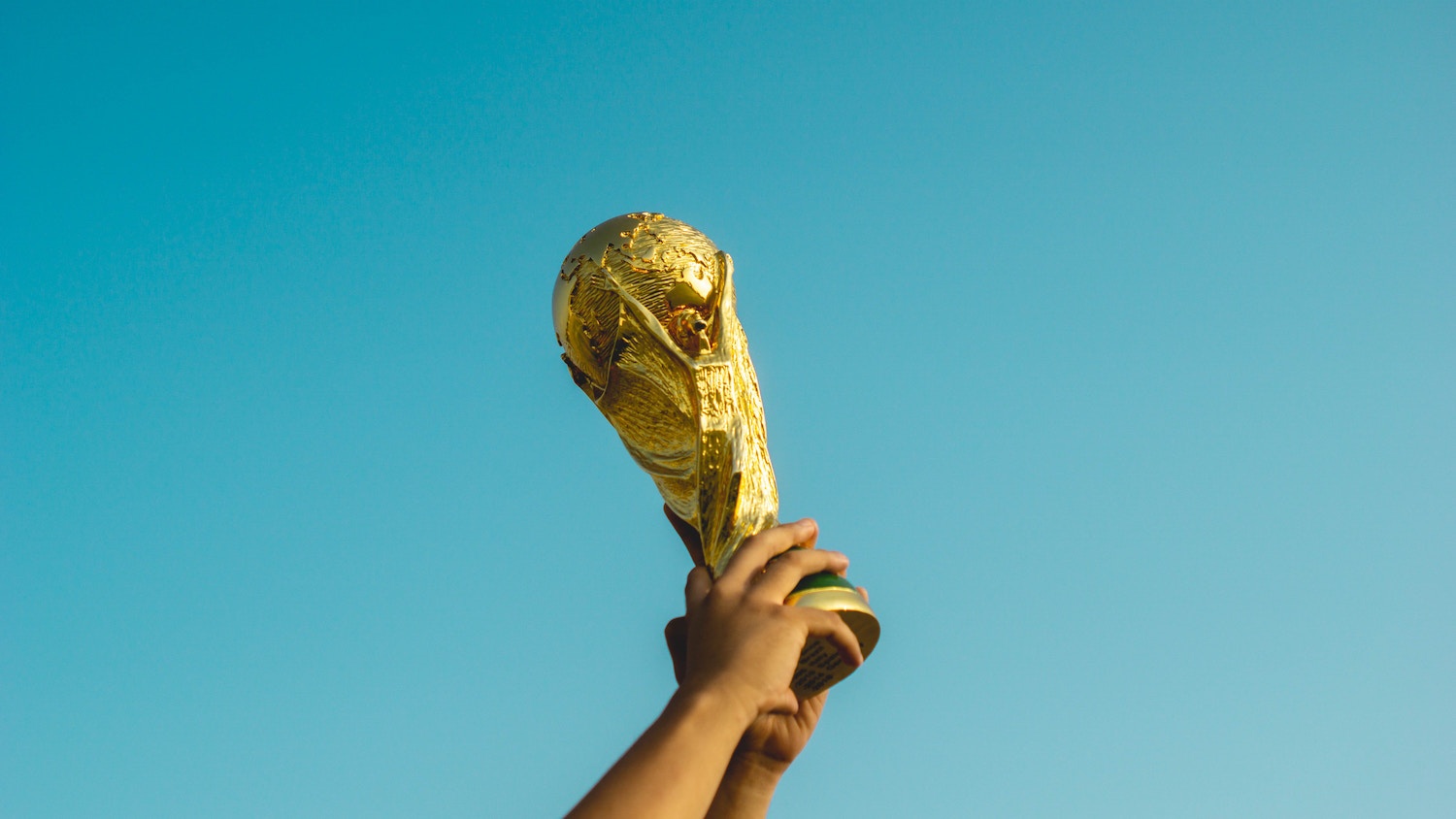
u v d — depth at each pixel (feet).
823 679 6.14
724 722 5.13
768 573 5.93
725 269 7.38
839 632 5.75
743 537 6.88
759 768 6.87
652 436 7.47
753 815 6.77
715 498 6.98
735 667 5.34
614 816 4.68
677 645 6.32
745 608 5.68
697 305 7.23
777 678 5.36
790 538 6.21
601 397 7.59
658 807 4.75
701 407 7.08
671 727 5.07
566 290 7.48
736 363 7.23
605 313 7.29
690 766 4.92
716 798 6.81
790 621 5.59
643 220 7.56
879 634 6.12
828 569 6.13
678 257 7.29
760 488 7.05
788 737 6.89
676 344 7.13
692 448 7.23
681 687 5.38
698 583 6.18
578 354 7.53
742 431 7.11
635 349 7.23
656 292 7.22
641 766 4.89
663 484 7.63
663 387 7.22
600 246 7.44
